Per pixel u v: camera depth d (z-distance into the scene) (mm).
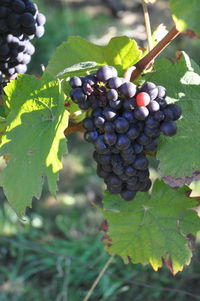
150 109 637
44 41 2918
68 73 691
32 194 654
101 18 3066
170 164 703
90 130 667
